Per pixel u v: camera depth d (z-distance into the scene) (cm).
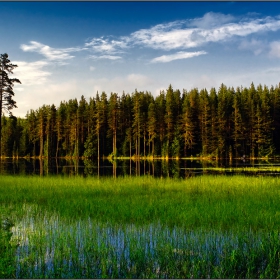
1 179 2234
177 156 6719
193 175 2933
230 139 7038
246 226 964
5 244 789
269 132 6900
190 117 7088
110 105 7469
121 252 762
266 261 707
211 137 6681
